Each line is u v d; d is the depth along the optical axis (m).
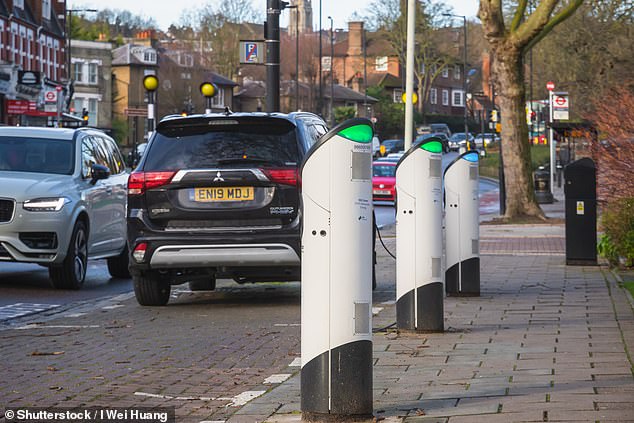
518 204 36.62
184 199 14.62
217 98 137.88
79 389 9.30
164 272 15.40
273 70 23.03
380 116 150.88
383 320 13.38
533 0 59.41
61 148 19.39
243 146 14.70
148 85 29.62
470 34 150.12
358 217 7.36
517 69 36.38
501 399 8.01
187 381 9.70
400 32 128.50
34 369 10.32
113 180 20.72
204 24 140.75
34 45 95.88
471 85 164.38
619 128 19.98
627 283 17.23
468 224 15.50
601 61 63.09
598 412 7.37
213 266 14.62
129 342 12.11
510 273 19.36
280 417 7.83
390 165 57.56
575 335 11.45
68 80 105.75
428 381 8.98
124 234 20.95
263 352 11.35
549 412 7.43
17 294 17.66
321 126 16.86
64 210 17.98
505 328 12.18
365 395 7.37
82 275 18.69
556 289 16.50
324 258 7.31
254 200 14.52
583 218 20.70
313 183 7.35
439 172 11.95
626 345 10.61
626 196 20.09
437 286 11.88
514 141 36.53
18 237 17.69
